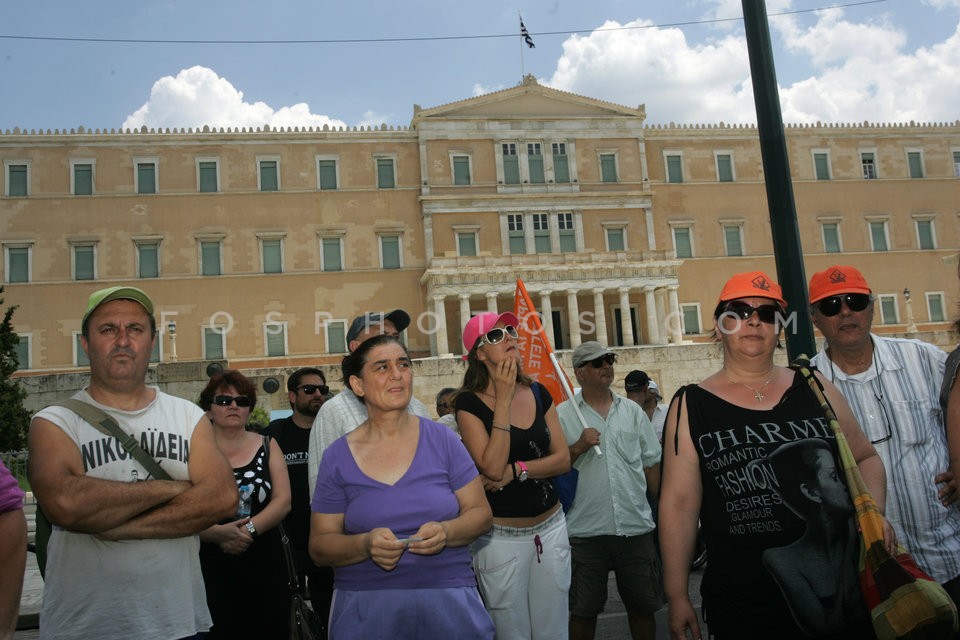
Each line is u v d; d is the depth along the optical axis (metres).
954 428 3.71
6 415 23.66
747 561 3.70
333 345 49.19
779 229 7.61
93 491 3.41
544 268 48.88
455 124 52.31
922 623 3.35
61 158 47.88
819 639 3.57
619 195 53.09
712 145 55.66
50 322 46.16
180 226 48.66
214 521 3.72
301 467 6.68
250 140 50.41
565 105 54.12
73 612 3.54
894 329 54.84
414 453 3.91
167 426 3.85
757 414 3.80
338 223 50.53
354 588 3.79
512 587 4.77
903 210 56.75
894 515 4.56
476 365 5.14
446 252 49.28
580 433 6.60
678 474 3.93
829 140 56.78
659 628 7.86
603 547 6.26
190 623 3.76
